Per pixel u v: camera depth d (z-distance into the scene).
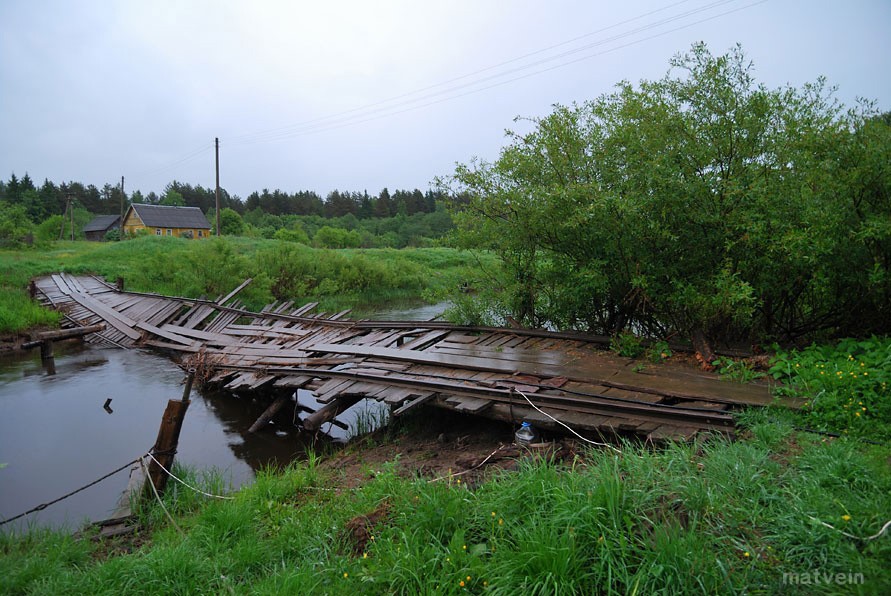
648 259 7.41
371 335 11.09
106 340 15.72
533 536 3.33
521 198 8.57
